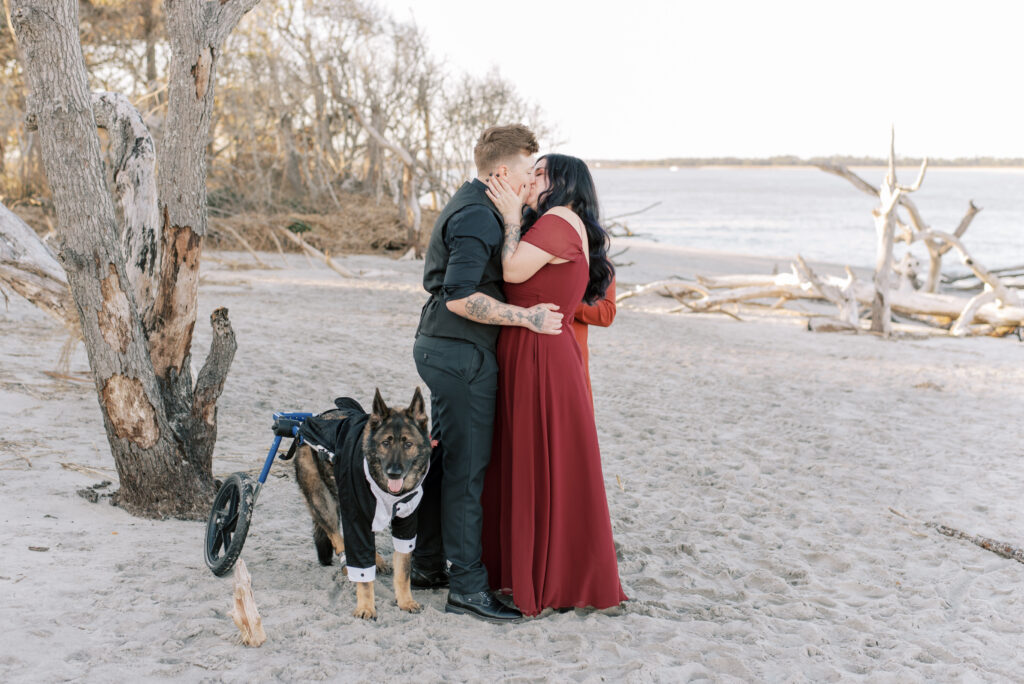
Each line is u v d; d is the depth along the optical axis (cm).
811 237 5356
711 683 351
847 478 686
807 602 446
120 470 491
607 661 364
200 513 502
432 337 391
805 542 539
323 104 2959
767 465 716
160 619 366
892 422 889
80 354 848
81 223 441
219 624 366
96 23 2475
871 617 430
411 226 2470
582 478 409
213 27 464
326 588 422
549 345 397
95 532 454
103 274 452
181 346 506
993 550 529
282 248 2328
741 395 995
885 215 1575
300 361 966
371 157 3114
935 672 371
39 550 417
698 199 12700
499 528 422
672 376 1088
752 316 1839
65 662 321
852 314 1681
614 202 11119
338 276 1919
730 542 536
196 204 486
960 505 627
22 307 1036
